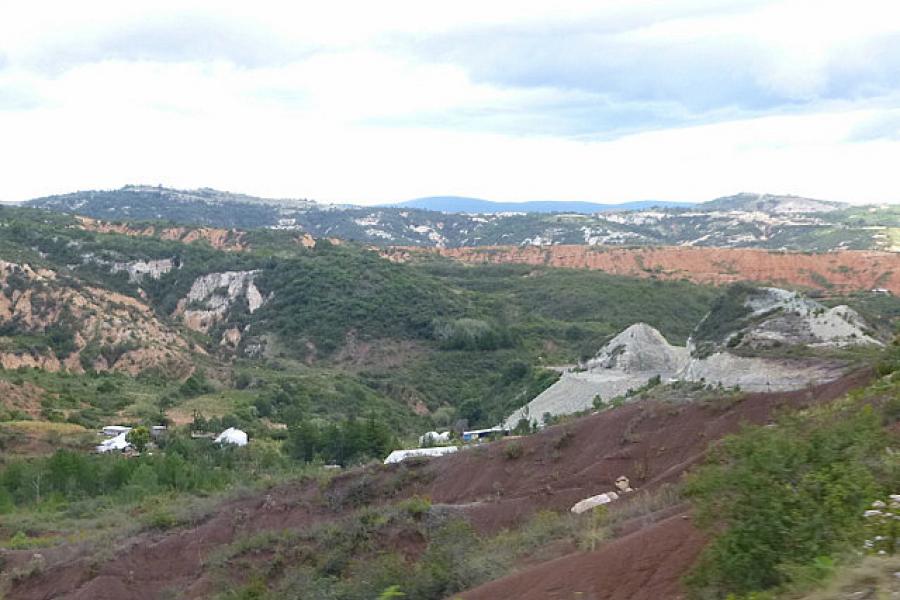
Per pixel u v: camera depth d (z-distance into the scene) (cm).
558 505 2683
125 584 2769
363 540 2470
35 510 4334
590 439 3198
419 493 3316
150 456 5322
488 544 1917
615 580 1155
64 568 2861
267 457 5575
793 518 881
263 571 2483
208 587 2488
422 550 2347
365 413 7569
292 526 3181
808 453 982
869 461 997
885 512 844
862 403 1594
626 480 2778
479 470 3297
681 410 3069
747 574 896
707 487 995
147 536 3134
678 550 1138
